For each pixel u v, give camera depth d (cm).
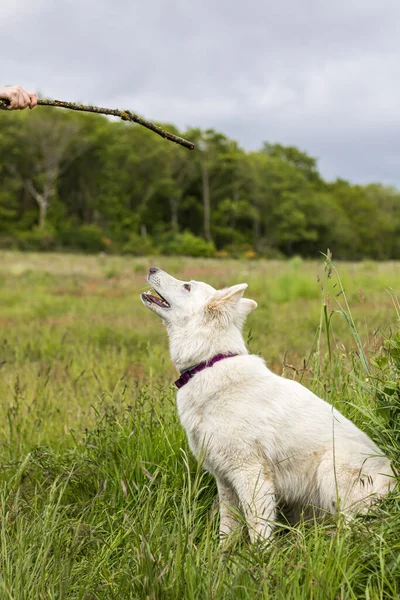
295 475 379
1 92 362
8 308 1789
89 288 2406
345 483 360
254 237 8600
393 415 375
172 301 415
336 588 271
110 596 298
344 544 299
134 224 7494
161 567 289
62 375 807
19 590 287
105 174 7725
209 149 8225
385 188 11500
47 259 4512
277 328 1203
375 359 384
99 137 7700
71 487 430
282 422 375
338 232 9106
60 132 7081
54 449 525
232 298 402
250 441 370
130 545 334
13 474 459
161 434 451
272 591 276
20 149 7181
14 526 361
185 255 6619
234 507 391
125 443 452
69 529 353
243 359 394
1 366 834
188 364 402
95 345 1091
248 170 8388
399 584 287
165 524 343
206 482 421
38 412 593
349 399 462
